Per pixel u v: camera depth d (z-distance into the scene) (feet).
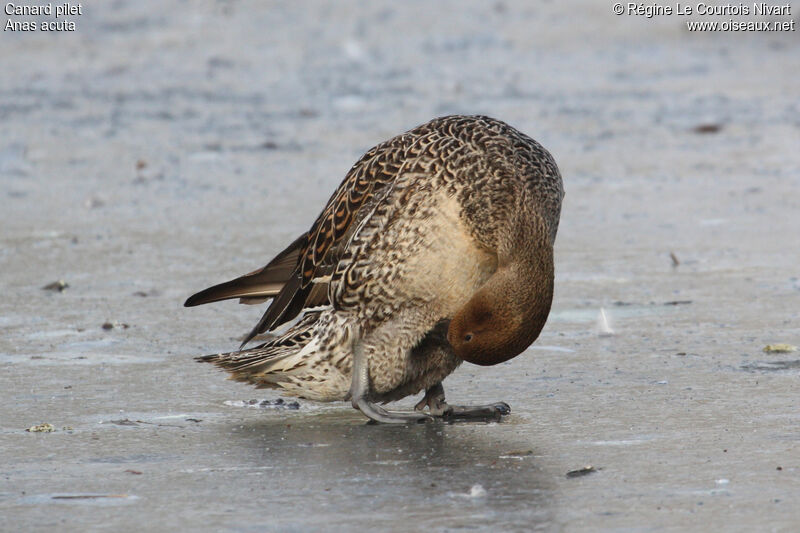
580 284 52.03
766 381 37.22
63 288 52.39
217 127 95.30
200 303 39.70
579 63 121.49
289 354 36.50
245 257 58.03
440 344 35.96
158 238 62.44
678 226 63.36
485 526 25.40
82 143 89.51
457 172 35.14
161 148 87.86
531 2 152.97
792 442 30.99
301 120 97.40
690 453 30.35
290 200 71.82
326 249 37.32
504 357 33.04
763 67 118.42
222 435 33.30
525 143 36.40
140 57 126.41
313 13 147.13
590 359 40.68
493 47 129.59
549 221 35.70
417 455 31.12
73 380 38.91
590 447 31.19
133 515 26.50
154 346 43.42
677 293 49.90
